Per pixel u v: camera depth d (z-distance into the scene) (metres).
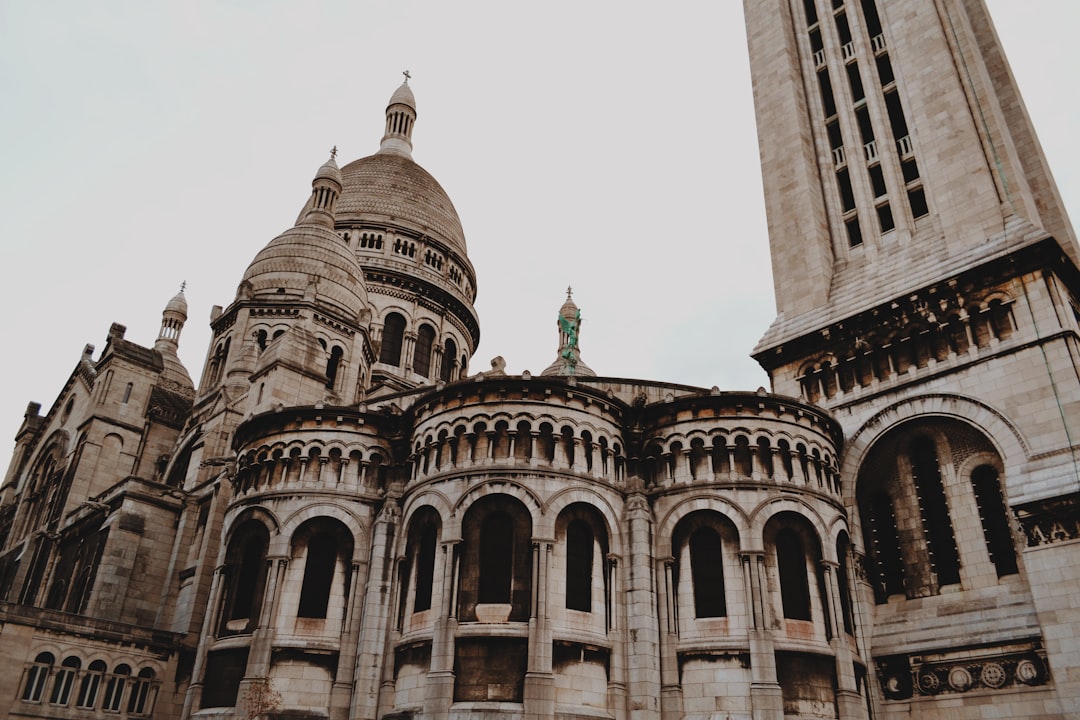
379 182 87.06
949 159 46.28
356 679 37.00
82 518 55.41
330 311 64.19
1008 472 37.41
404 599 37.84
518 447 37.78
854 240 51.56
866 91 53.75
